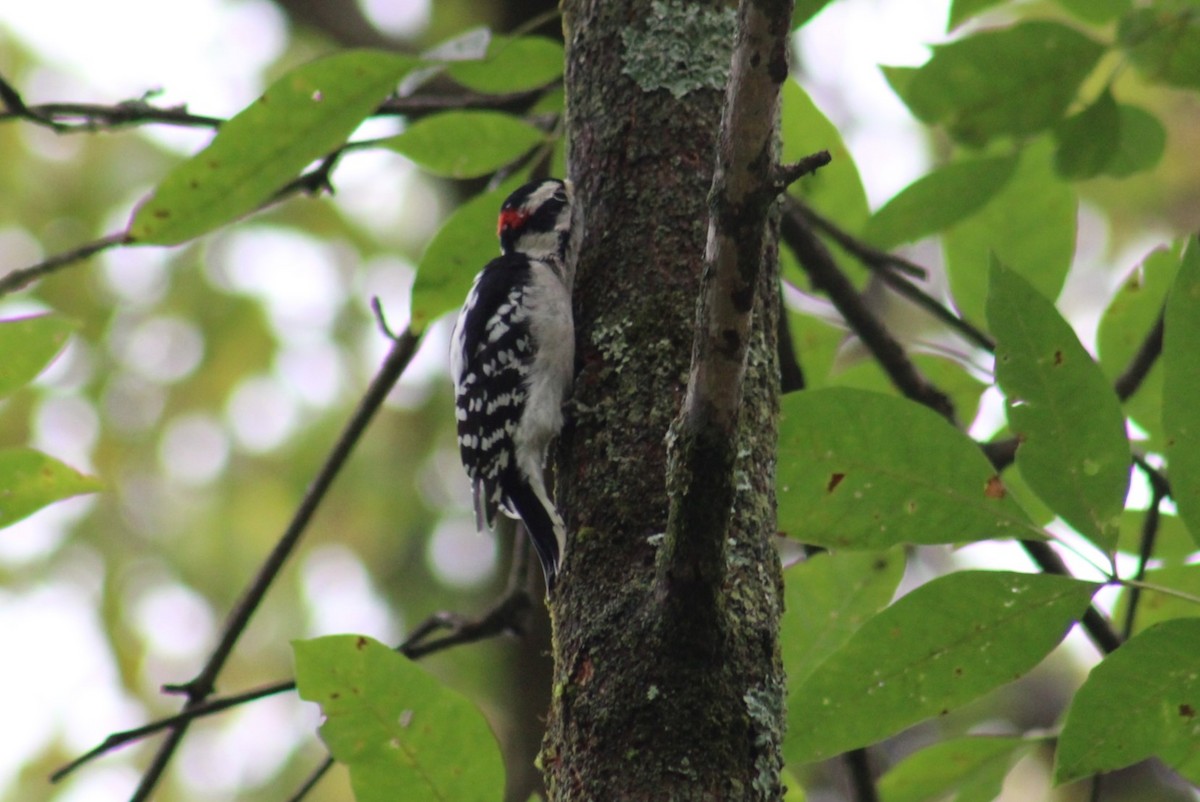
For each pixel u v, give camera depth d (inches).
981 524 212.7
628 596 202.4
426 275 302.2
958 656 206.7
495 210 296.4
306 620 626.5
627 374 228.8
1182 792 585.3
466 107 318.0
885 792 278.4
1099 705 193.8
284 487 634.8
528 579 346.6
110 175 621.0
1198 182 637.9
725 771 186.7
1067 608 199.5
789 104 325.4
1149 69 285.0
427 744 215.8
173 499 626.2
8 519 245.6
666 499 213.3
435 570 642.8
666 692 188.7
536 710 579.8
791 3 163.5
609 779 187.5
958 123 293.7
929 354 345.1
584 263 248.8
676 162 244.7
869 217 330.3
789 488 218.5
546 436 343.9
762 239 173.5
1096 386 191.6
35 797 567.8
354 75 233.9
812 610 261.4
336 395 649.0
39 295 612.1
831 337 354.0
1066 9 312.8
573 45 263.3
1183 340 184.2
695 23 253.1
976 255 331.0
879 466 215.8
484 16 625.6
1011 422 194.5
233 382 629.9
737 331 173.9
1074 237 326.6
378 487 645.3
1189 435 184.5
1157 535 285.0
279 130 239.1
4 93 283.9
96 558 612.4
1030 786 610.2
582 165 255.6
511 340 344.2
